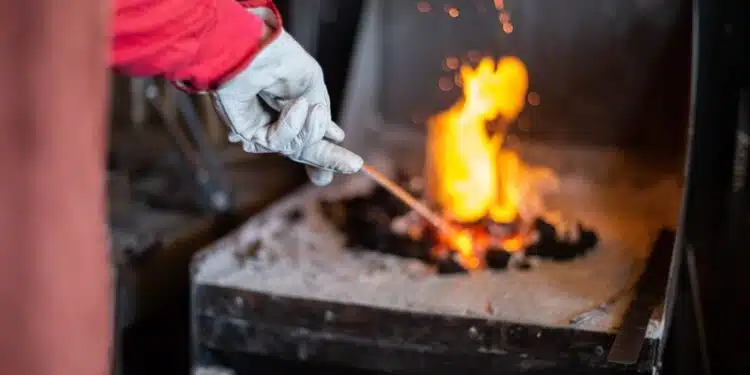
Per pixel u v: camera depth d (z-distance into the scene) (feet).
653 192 7.92
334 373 6.58
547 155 8.32
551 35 8.28
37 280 4.37
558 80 8.33
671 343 7.26
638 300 6.29
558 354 6.08
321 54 8.75
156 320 8.05
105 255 4.61
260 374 6.73
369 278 6.70
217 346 6.66
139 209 8.21
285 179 8.91
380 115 8.82
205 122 8.88
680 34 8.01
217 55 5.45
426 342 6.27
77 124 4.42
